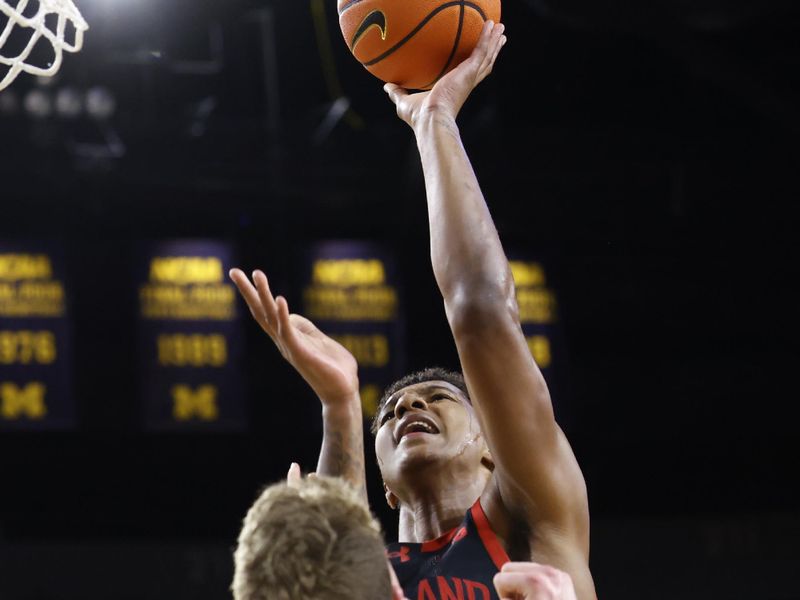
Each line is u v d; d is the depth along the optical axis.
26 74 7.39
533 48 7.58
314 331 1.81
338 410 1.75
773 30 7.36
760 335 8.23
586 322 8.12
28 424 7.33
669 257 8.24
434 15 1.85
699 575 7.58
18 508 7.60
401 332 7.72
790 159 8.30
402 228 7.91
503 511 1.70
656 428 8.06
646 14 6.43
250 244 7.89
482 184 8.12
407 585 1.72
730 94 8.10
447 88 1.79
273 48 7.49
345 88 7.59
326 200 8.03
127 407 7.44
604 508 8.08
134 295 7.56
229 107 7.85
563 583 1.33
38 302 7.46
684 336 8.19
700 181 8.29
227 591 7.29
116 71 7.50
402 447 1.86
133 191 7.86
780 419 8.13
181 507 7.75
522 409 1.59
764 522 7.65
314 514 1.23
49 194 7.75
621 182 8.26
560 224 8.18
